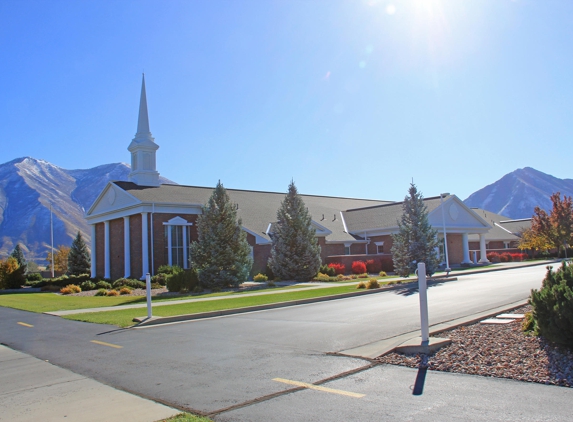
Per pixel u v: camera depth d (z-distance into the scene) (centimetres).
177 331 1307
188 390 721
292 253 3375
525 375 703
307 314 1523
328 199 5578
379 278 3359
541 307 838
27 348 1155
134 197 3788
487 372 730
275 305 1806
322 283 3061
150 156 4434
